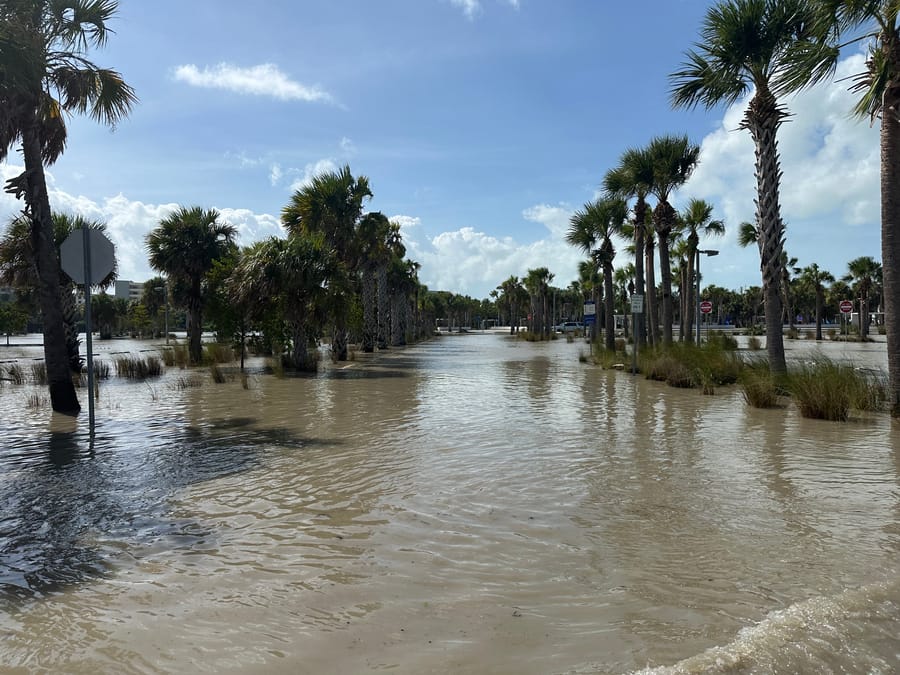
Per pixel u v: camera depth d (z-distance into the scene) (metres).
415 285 56.38
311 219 26.66
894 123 9.69
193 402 12.73
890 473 6.31
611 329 27.17
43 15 11.50
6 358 28.59
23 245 19.44
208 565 4.00
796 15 12.84
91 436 8.23
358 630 3.11
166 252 24.28
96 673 2.74
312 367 21.72
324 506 5.31
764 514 4.96
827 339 47.56
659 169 21.86
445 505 5.29
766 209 14.13
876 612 3.22
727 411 10.92
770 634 2.98
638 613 3.25
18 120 11.99
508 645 2.94
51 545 4.41
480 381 17.34
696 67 14.36
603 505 5.25
